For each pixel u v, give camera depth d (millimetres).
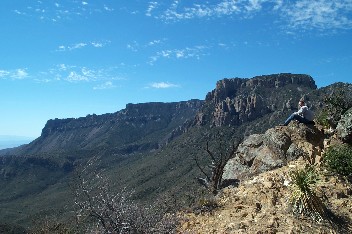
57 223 16516
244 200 11617
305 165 13188
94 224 9008
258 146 16172
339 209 10492
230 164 16375
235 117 195750
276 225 9742
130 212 9031
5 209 139750
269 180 12570
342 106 17797
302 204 10234
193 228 10406
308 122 16078
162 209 10531
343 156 12336
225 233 9664
